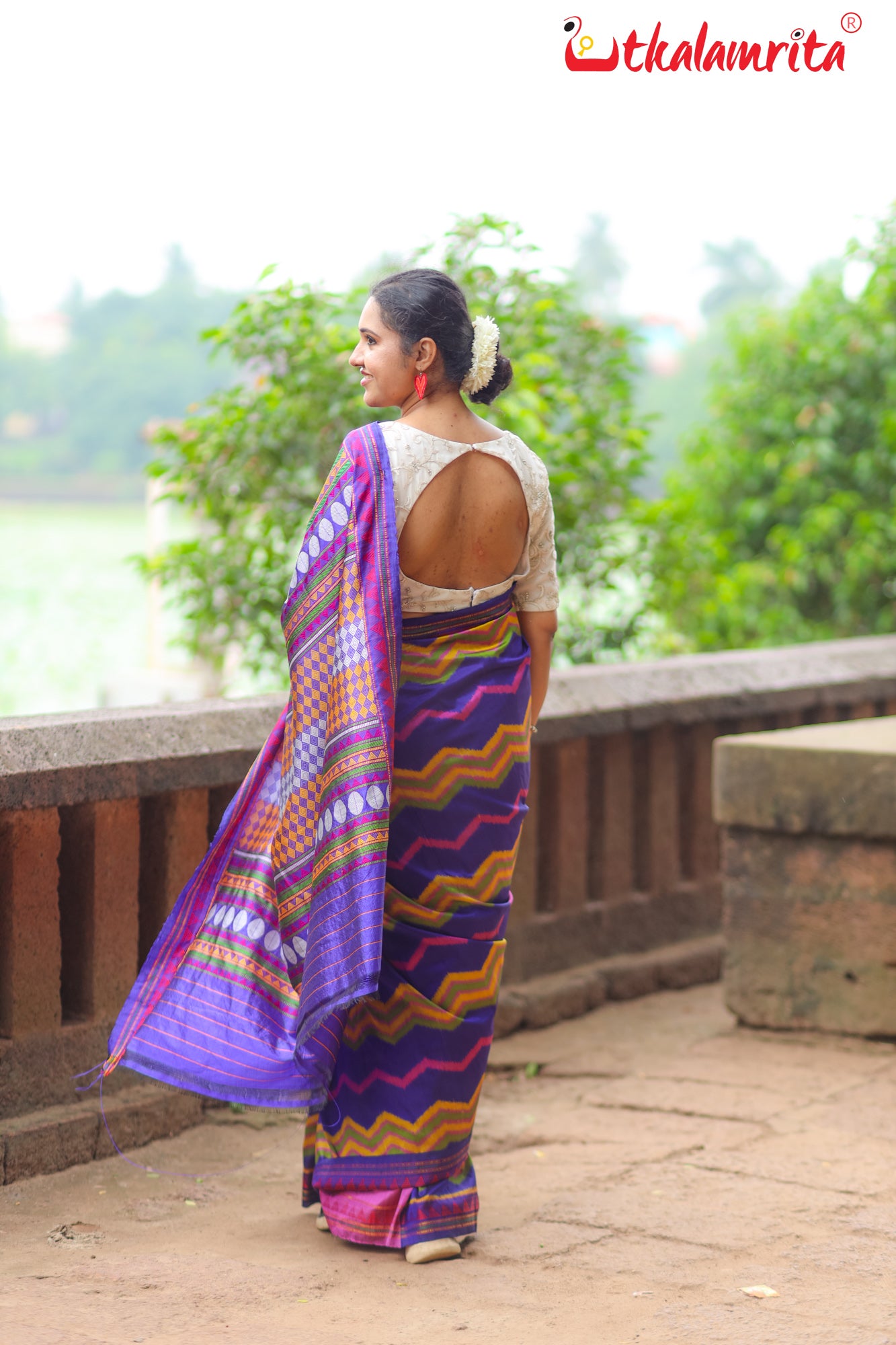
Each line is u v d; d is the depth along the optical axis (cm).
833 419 739
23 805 307
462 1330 241
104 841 332
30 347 7125
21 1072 317
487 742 278
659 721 480
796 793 415
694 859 512
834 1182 312
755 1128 347
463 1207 279
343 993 260
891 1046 411
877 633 761
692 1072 395
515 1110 369
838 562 762
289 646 274
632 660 630
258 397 498
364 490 268
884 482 752
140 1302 250
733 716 507
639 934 488
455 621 278
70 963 336
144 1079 345
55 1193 305
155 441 531
